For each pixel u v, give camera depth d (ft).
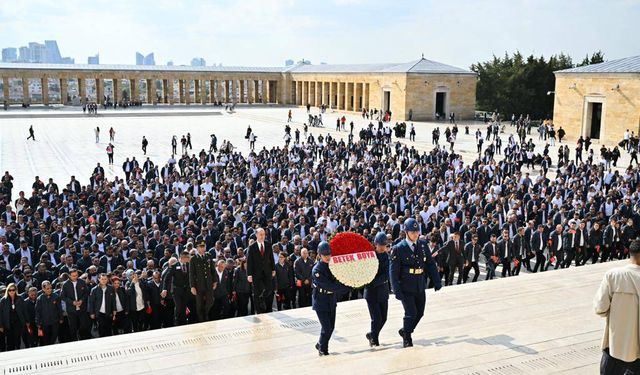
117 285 51.37
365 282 32.63
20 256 64.59
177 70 379.96
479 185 101.81
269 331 39.29
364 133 207.82
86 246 63.36
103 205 89.51
